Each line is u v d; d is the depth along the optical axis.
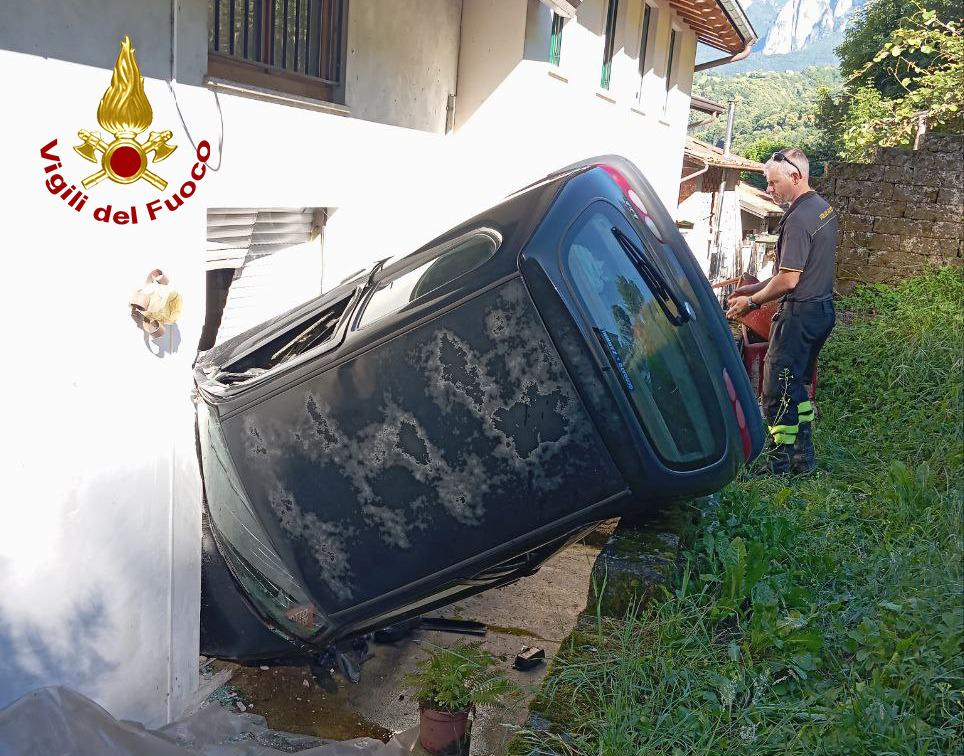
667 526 4.18
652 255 3.69
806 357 6.02
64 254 3.21
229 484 4.03
